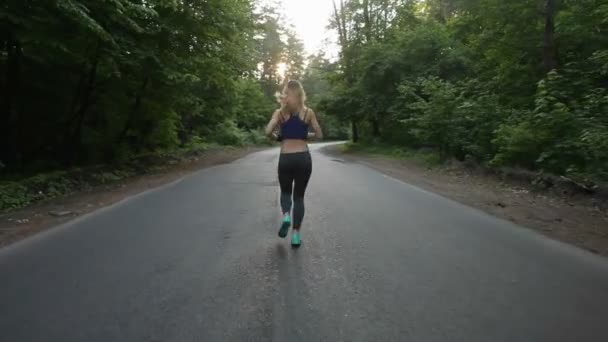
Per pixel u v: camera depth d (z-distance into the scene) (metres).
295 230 4.71
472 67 20.05
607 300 3.32
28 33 9.46
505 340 2.71
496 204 7.43
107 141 17.64
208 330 2.83
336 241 4.91
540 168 9.83
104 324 2.92
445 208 6.99
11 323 2.95
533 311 3.12
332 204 7.20
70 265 4.16
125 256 4.42
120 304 3.24
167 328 2.86
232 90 20.09
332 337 2.73
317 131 4.70
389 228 5.55
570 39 13.69
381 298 3.33
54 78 14.27
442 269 3.99
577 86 11.07
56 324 2.93
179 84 16.12
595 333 2.80
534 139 9.86
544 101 10.02
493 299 3.32
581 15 13.36
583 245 4.86
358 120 28.58
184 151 22.95
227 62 17.52
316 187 9.21
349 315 3.04
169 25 14.24
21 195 8.25
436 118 14.24
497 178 10.48
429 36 21.77
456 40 21.88
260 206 7.06
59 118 15.11
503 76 15.13
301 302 3.25
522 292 3.46
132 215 6.55
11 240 5.25
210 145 29.83
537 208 7.11
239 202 7.48
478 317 3.01
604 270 4.01
